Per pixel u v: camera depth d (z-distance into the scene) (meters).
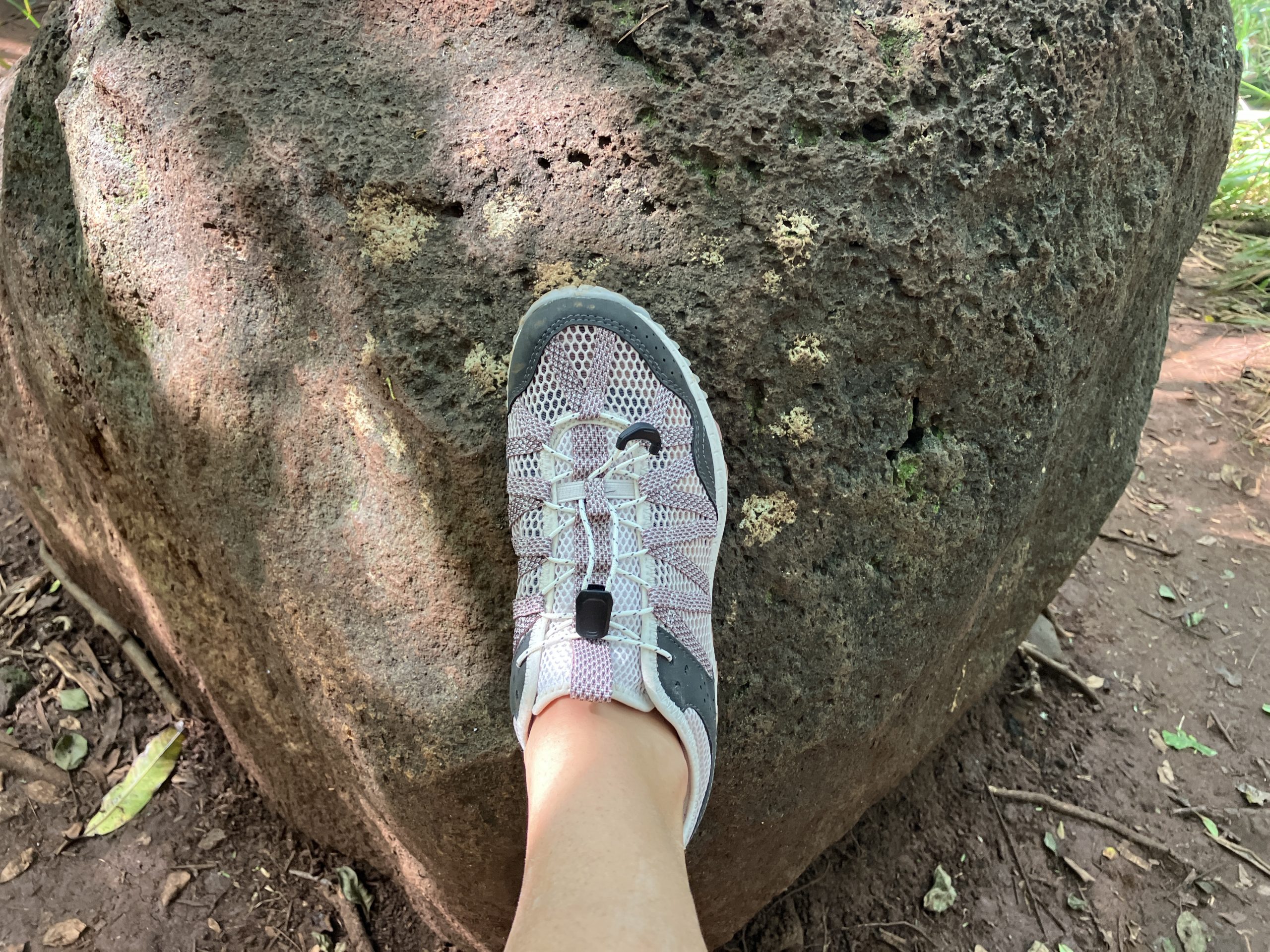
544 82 1.16
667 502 1.16
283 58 1.18
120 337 1.29
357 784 1.32
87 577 1.81
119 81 1.21
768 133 1.14
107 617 1.84
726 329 1.15
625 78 1.16
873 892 1.73
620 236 1.16
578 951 0.82
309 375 1.17
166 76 1.19
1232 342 3.20
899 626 1.29
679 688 1.10
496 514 1.15
